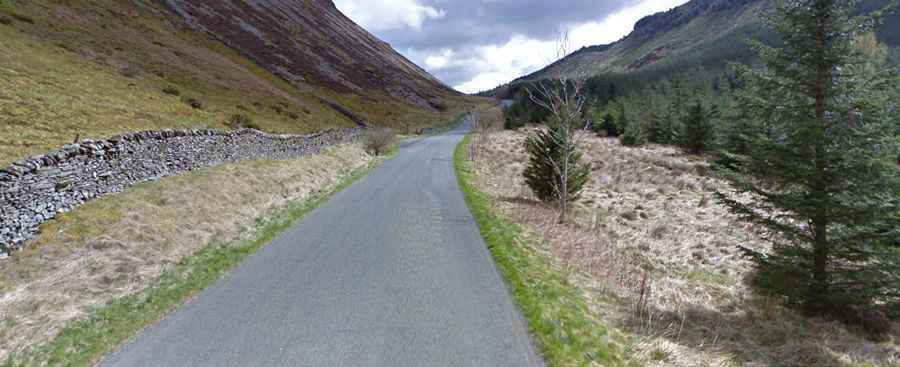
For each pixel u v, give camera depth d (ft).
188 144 48.60
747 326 23.27
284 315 19.70
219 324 18.92
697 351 18.58
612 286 26.18
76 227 29.19
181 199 38.78
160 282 24.20
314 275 24.97
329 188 57.06
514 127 197.26
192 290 22.89
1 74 65.51
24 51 81.20
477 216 40.42
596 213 53.16
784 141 26.48
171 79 113.50
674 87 212.02
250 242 31.76
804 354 19.29
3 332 18.01
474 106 361.71
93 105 69.46
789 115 25.68
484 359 15.78
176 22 186.91
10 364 15.85
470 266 26.21
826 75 24.93
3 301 20.44
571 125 51.13
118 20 142.82
